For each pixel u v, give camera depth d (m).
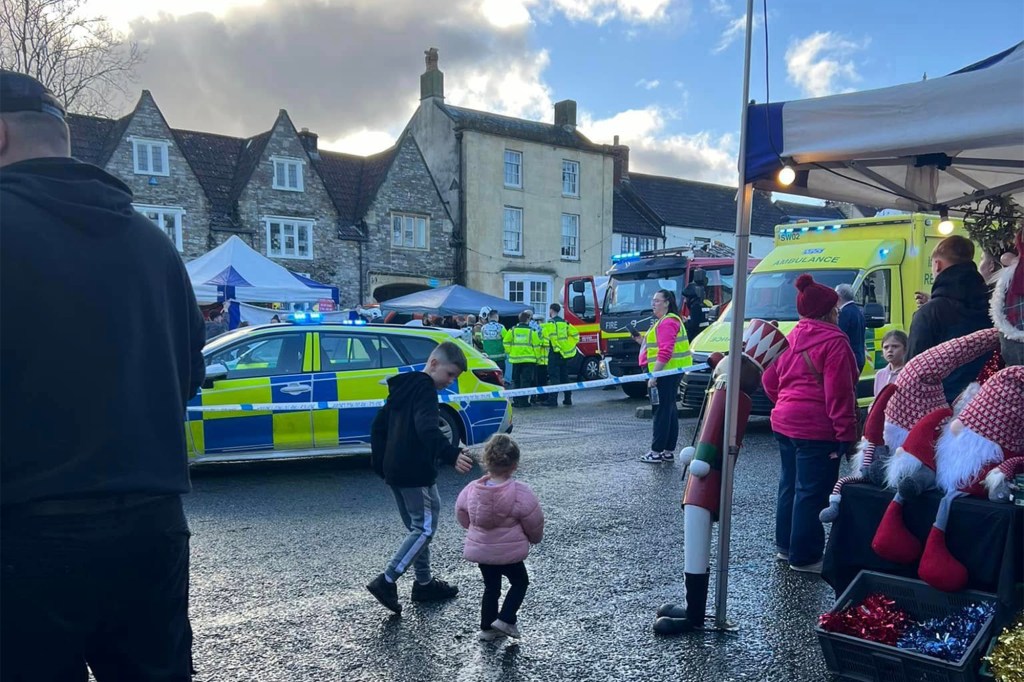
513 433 11.25
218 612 4.45
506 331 16.84
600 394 17.64
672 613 4.22
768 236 41.19
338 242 29.50
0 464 1.72
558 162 33.97
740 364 4.10
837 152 3.66
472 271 31.62
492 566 3.97
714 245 18.16
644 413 13.14
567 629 4.21
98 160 25.77
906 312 10.42
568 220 34.62
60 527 1.76
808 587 4.81
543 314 33.62
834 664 3.48
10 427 1.72
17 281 1.74
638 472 8.23
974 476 3.22
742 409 4.17
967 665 3.04
